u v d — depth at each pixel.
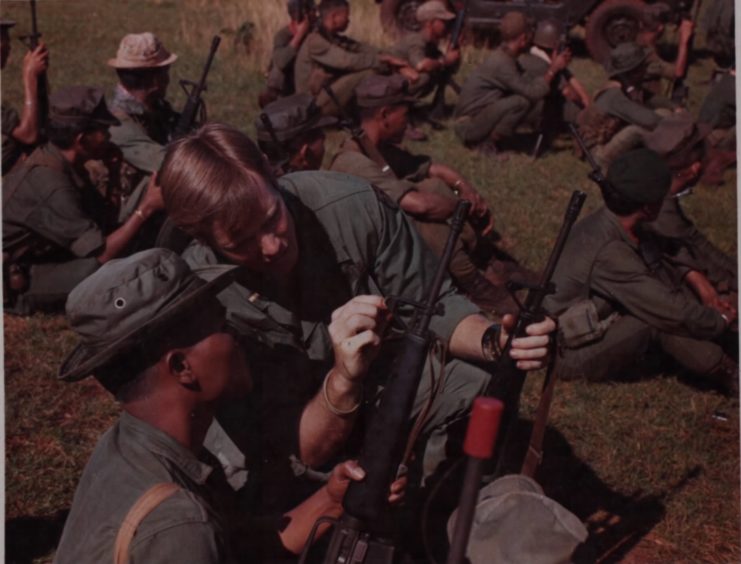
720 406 4.00
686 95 8.20
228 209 2.00
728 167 6.96
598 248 3.90
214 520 1.66
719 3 8.98
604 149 6.94
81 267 4.45
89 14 11.20
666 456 3.63
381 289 2.47
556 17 10.06
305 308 2.37
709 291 4.05
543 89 7.09
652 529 3.23
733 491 3.44
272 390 2.33
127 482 1.69
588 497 3.39
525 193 6.49
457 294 2.58
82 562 1.65
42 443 3.54
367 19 10.70
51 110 4.43
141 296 1.72
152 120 5.07
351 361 2.15
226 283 1.87
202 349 1.76
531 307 2.27
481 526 2.23
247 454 2.30
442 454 2.66
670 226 4.38
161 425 1.76
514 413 2.35
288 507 2.37
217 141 2.03
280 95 7.82
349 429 2.26
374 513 2.07
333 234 2.36
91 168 4.67
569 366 4.05
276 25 10.00
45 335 4.36
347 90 7.49
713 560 3.10
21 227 4.38
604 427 3.79
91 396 3.93
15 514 3.14
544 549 2.20
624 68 6.89
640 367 4.24
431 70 7.76
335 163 4.50
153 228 4.70
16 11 11.18
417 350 2.12
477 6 10.08
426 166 4.84
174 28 10.58
